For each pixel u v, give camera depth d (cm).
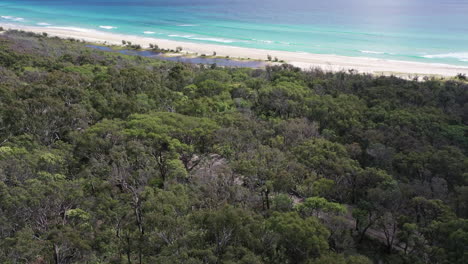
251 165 4453
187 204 3641
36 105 5416
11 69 8275
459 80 10750
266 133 5741
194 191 4031
